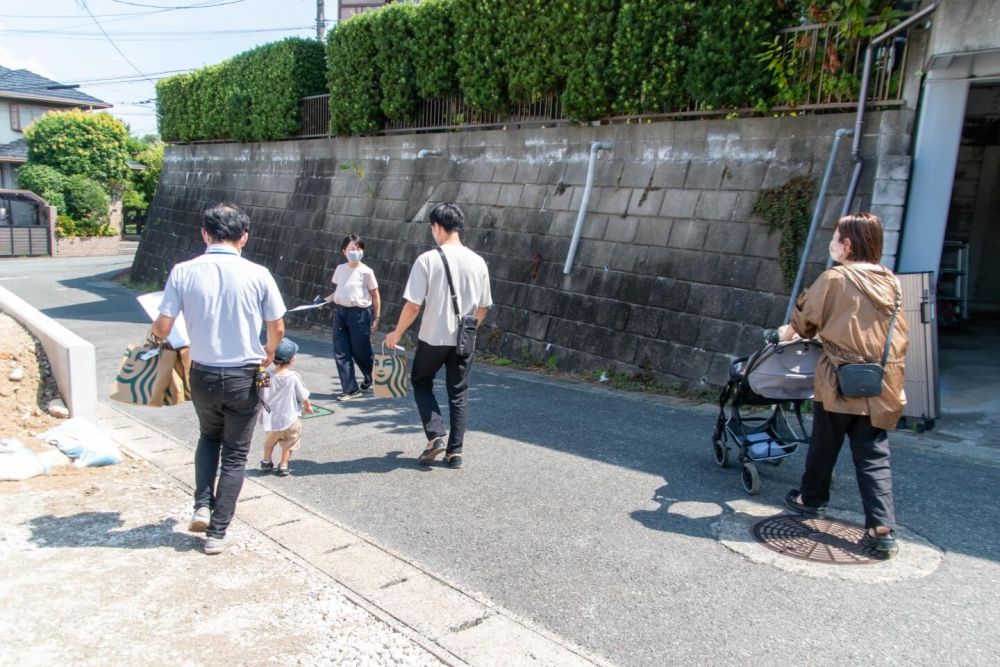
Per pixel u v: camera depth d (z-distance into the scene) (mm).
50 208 31672
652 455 5695
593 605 3488
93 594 3516
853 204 7027
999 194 11250
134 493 4898
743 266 7691
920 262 6855
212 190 19109
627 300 8633
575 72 9242
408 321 5316
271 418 5234
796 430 6277
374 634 3201
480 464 5531
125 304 17375
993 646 3111
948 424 6227
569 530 4328
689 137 8492
